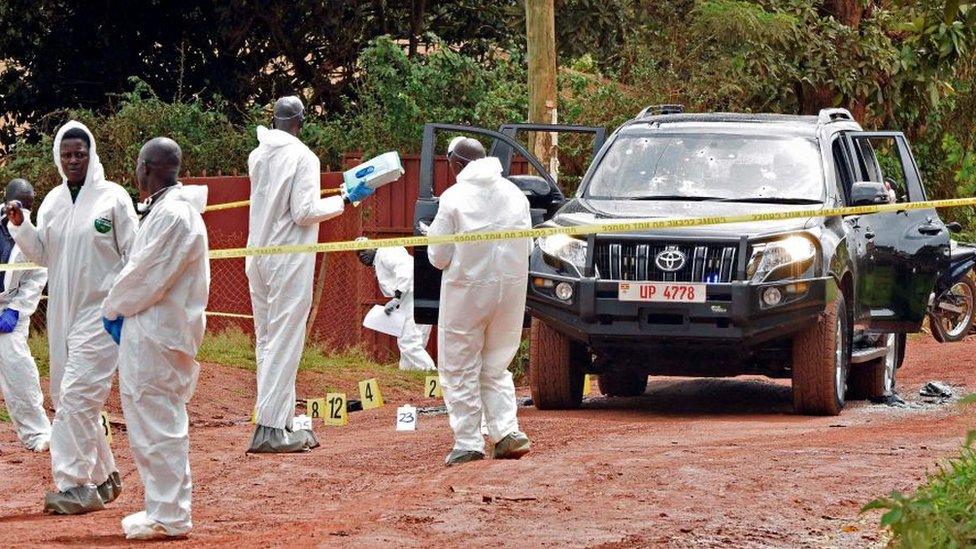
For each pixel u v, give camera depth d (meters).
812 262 20.83
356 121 35.94
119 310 13.59
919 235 24.47
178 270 13.52
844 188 23.59
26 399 20.97
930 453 17.02
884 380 24.61
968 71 43.12
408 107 34.66
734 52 38.53
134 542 13.33
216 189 32.78
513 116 34.94
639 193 22.77
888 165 41.56
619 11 42.41
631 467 16.31
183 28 45.03
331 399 23.14
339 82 46.12
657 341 20.86
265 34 45.91
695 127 23.70
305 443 19.69
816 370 21.25
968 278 34.66
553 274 21.31
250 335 32.50
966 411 21.83
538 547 12.38
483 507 14.21
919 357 31.16
